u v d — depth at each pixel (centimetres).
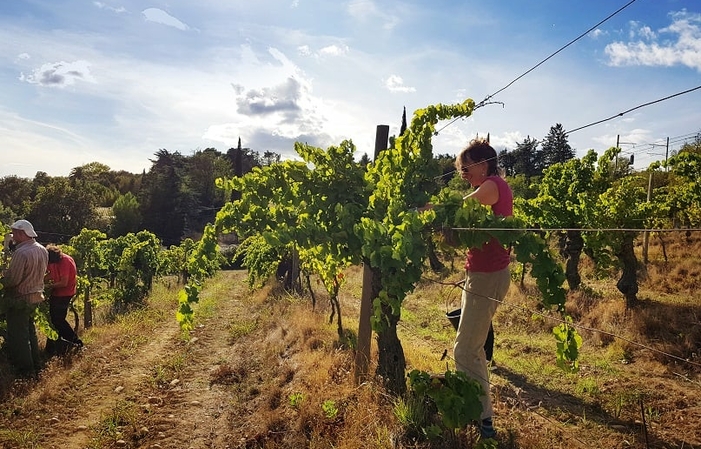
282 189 468
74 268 770
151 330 958
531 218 1228
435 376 360
